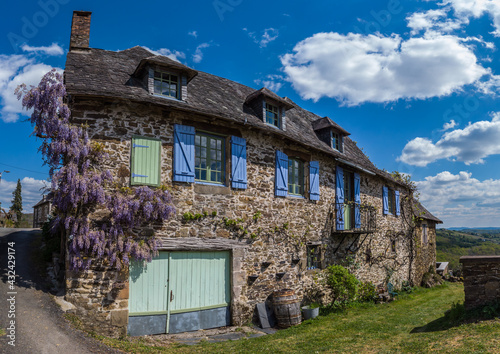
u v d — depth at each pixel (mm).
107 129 7473
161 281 7816
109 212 7242
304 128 13031
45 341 5453
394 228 16844
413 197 19312
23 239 11141
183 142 8281
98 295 6938
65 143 6895
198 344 7133
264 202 9922
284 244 10367
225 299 8828
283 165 10586
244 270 9188
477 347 5637
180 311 7980
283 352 6613
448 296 14289
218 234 8734
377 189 15641
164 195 7691
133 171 7555
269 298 9711
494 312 7070
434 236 22422
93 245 6898
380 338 7500
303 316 9984
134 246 7266
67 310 6570
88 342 5898
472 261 7547
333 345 7035
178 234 8039
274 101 10664
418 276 18953
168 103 7832
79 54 9102
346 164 13211
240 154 9359
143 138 7805
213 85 11227
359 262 13625
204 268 8531
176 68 8523
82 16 9539
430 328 7922
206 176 8852
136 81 8570
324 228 11969
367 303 12188
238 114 9578
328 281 11227
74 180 6781
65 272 7141
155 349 6488
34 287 7059
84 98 7379
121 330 7055
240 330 8430
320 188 12023
